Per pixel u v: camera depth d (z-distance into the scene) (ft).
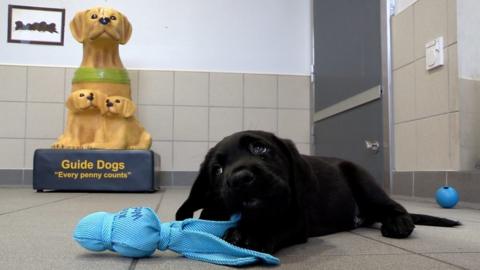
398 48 9.00
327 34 12.51
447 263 3.10
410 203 7.66
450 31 7.57
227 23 13.74
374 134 9.76
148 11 13.46
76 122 11.16
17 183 12.75
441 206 6.98
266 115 13.75
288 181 3.60
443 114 7.73
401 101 8.91
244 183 3.14
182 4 13.57
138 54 13.39
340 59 11.60
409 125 8.66
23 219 5.42
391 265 3.04
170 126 13.37
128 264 3.04
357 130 10.62
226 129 13.58
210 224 3.36
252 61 13.79
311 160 4.53
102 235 3.13
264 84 13.78
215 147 3.86
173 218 5.70
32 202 7.77
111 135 11.16
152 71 13.35
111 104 10.98
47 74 12.97
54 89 12.99
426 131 8.17
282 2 13.93
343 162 4.91
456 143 7.44
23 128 12.87
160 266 2.99
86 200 8.34
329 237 4.23
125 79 11.49
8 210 6.43
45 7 13.03
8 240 3.97
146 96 13.32
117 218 3.20
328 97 12.47
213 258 3.07
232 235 3.26
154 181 10.92
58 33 13.08
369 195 4.59
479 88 7.55
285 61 13.91
